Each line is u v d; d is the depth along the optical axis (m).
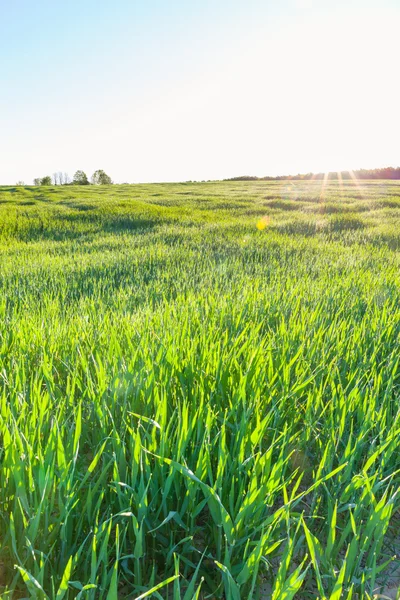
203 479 1.99
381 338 3.83
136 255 9.30
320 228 15.09
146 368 2.77
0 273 7.60
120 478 2.07
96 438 2.45
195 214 21.72
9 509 1.96
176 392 2.75
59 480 1.88
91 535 1.89
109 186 65.50
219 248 10.17
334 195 33.94
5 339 3.60
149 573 1.94
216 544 1.94
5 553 1.86
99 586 1.71
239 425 2.34
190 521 2.03
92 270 7.69
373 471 2.28
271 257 8.76
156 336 3.34
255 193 41.38
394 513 2.39
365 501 2.07
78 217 21.34
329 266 7.78
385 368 3.25
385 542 2.16
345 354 3.48
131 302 5.24
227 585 1.65
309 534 1.58
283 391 2.68
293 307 4.64
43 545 1.77
